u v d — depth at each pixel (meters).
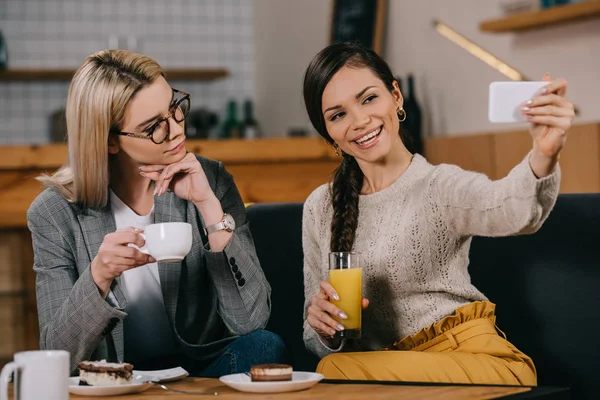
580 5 3.17
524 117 1.72
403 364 1.93
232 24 6.07
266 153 4.11
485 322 2.11
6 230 4.11
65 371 1.54
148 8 5.93
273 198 4.13
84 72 2.17
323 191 2.44
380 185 2.32
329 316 2.01
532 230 1.88
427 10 4.16
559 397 1.62
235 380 1.78
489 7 3.74
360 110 2.23
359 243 2.29
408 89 4.14
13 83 5.75
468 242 2.23
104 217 2.27
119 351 2.20
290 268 2.73
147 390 1.78
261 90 5.97
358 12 4.62
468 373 1.95
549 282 2.40
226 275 2.20
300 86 5.31
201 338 2.36
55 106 5.80
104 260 1.92
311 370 2.67
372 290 2.25
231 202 2.44
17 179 4.03
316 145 4.16
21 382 1.50
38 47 5.75
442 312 2.19
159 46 5.95
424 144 4.17
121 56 2.19
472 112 3.88
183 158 2.20
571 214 2.40
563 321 2.37
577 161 3.31
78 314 1.98
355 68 2.25
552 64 3.46
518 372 2.03
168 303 2.26
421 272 2.20
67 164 2.35
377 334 2.30
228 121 5.53
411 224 2.19
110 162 2.28
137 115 2.14
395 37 4.45
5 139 5.75
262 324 2.25
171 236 1.84
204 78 5.90
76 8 5.80
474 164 3.79
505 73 3.68
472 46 3.86
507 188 1.87
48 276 2.22
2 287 4.15
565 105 1.70
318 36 5.05
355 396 1.60
